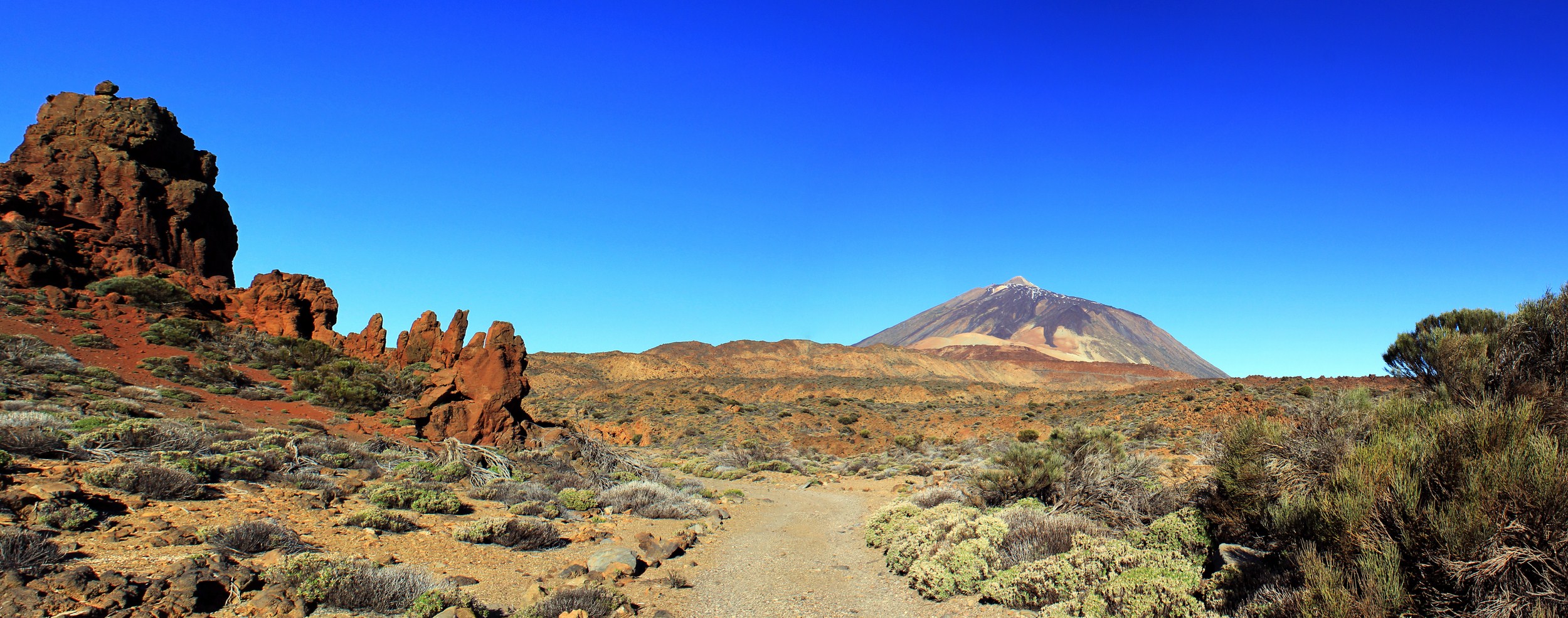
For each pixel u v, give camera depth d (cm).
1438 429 685
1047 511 1427
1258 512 910
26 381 2266
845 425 6844
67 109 4997
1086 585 841
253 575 771
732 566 1244
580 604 822
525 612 796
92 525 888
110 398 2344
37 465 1163
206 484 1268
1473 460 611
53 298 3656
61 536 810
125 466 1148
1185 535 995
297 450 1838
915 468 3391
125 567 741
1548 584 538
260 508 1184
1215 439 1181
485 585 951
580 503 1778
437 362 4309
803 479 3381
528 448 2742
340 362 3731
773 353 19775
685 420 6650
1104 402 6412
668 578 1062
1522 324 1017
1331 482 731
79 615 595
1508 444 612
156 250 4841
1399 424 836
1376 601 558
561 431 2983
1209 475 1199
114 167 4841
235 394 3002
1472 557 554
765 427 6488
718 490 2742
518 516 1482
